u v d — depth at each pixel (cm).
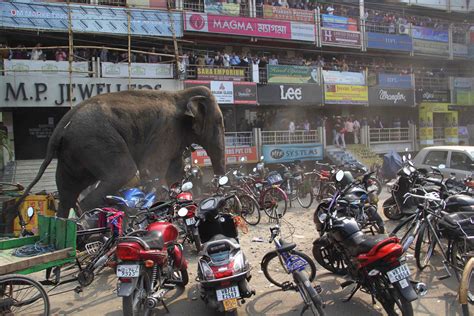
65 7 1486
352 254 423
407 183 800
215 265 405
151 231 453
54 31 1491
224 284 397
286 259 414
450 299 476
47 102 1395
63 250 448
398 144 2284
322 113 2300
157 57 1744
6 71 1345
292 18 2009
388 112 2491
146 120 795
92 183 792
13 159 1459
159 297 418
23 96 1369
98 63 1473
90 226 577
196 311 472
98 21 1542
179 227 702
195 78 1712
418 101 2344
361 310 456
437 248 648
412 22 2527
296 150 1905
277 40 1980
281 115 2178
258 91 1842
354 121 2147
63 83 1412
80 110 744
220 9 1819
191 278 584
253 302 489
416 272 565
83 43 1670
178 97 880
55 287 526
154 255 409
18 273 409
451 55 2561
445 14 2723
